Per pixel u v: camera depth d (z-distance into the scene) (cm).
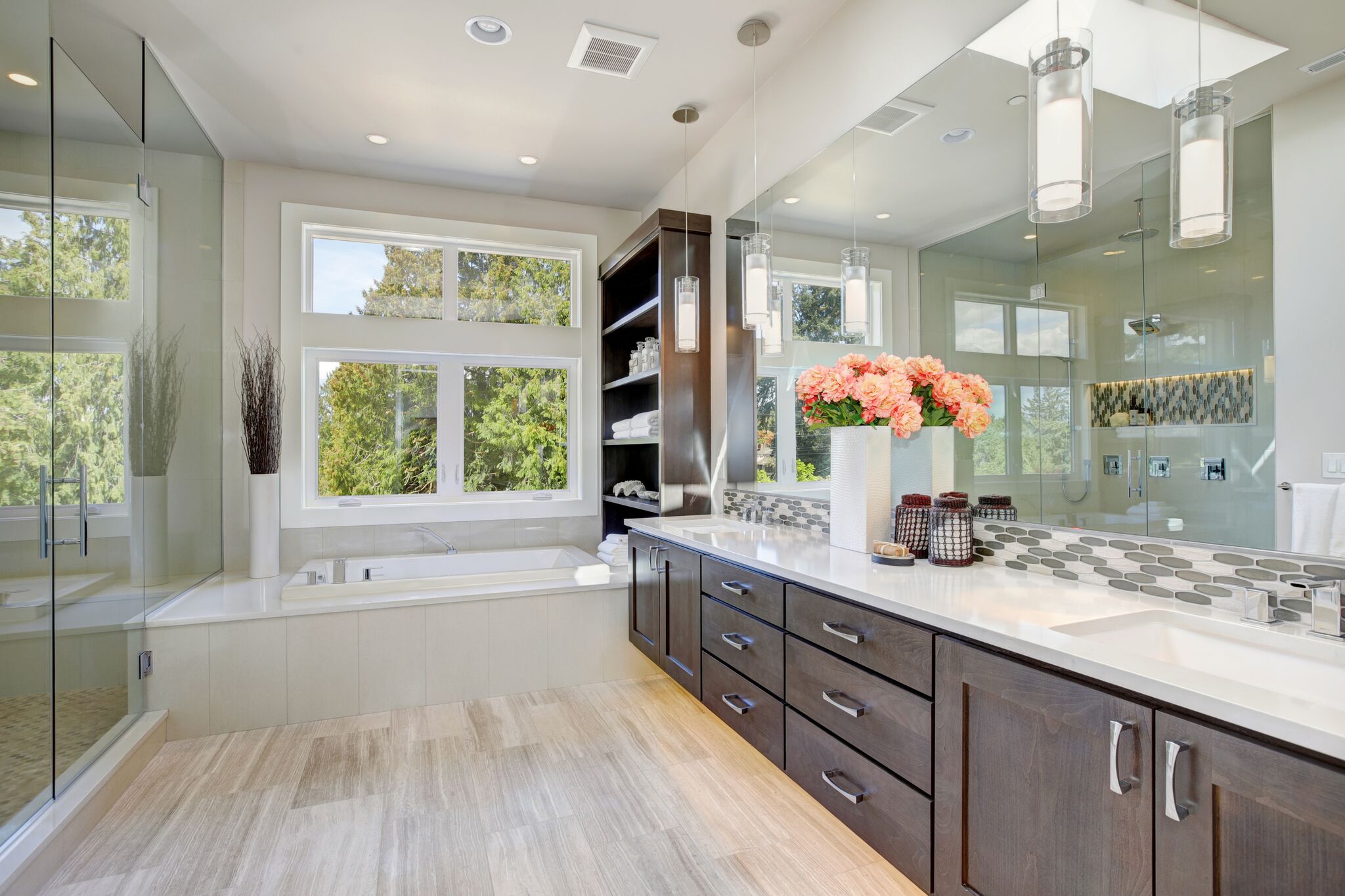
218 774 242
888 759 154
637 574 323
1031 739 119
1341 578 118
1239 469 133
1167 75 144
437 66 283
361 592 315
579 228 453
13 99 187
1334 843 79
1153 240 147
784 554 221
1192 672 102
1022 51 178
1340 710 85
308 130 342
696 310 287
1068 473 170
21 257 190
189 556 331
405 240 418
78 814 198
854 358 228
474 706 307
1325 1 120
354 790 230
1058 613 140
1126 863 103
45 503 200
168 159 304
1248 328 131
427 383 427
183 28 256
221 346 374
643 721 289
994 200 188
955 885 136
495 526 429
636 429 391
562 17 250
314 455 402
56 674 205
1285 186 125
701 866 187
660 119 331
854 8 241
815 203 264
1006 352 185
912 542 207
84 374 227
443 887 179
